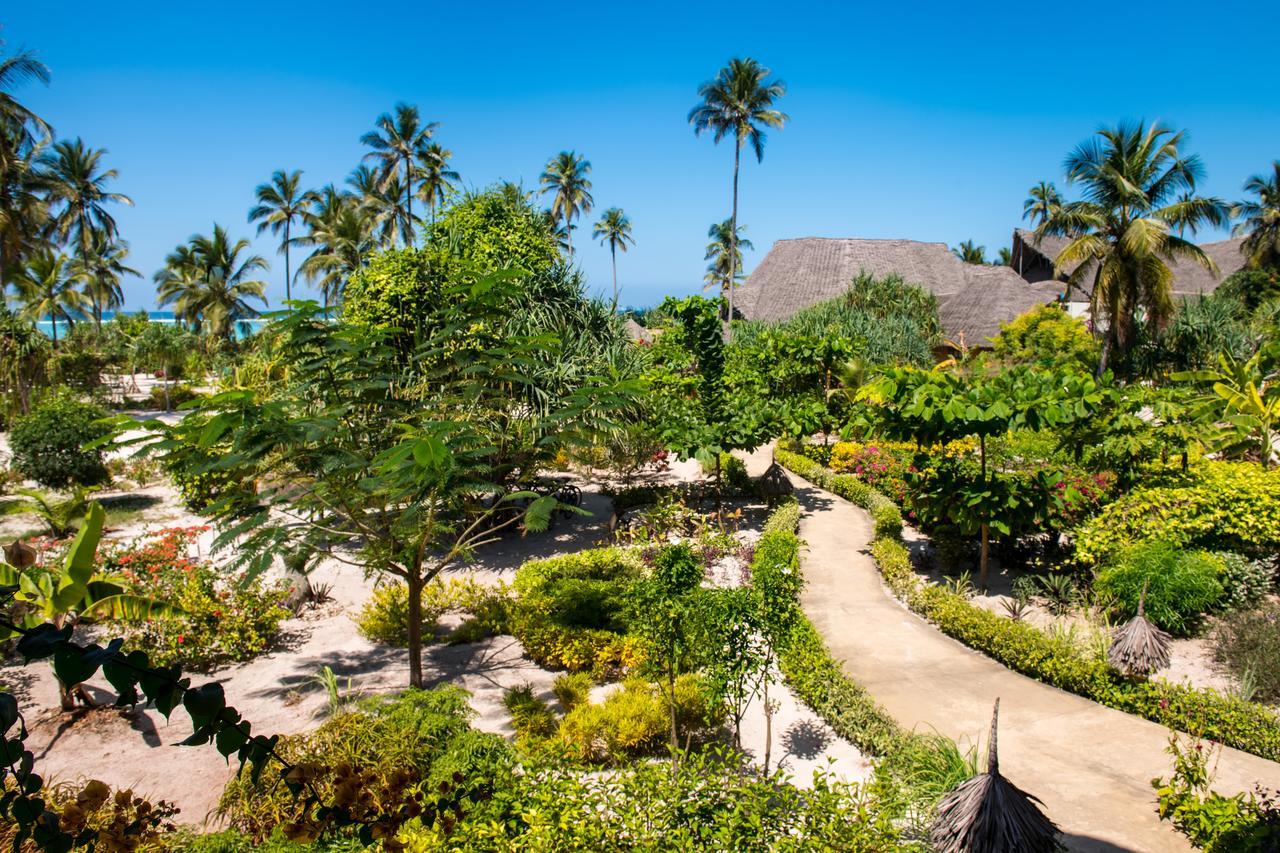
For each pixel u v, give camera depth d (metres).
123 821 2.49
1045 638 9.68
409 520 8.03
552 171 60.25
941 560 13.41
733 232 46.12
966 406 11.23
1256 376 16.28
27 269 39.53
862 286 41.19
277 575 13.68
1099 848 6.22
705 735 8.31
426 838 4.89
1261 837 5.78
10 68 28.92
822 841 5.10
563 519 17.42
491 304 9.09
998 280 41.44
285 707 9.09
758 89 44.19
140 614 8.21
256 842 6.01
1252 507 11.45
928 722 8.35
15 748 1.80
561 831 5.23
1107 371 11.95
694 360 17.86
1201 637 10.42
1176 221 29.83
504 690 9.55
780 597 7.54
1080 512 12.99
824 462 23.14
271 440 7.08
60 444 18.16
